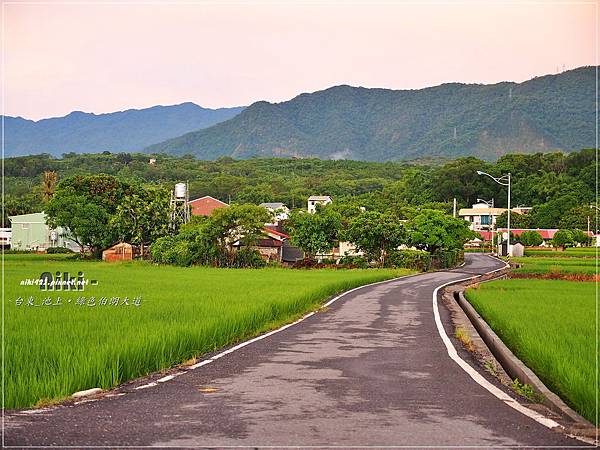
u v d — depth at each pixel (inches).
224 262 2244.1
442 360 482.6
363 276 1605.6
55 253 3122.5
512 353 481.4
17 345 423.5
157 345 444.1
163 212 2630.4
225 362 466.3
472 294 999.6
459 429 283.3
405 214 3971.5
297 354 506.6
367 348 543.2
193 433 272.7
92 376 365.1
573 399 316.5
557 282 1373.0
